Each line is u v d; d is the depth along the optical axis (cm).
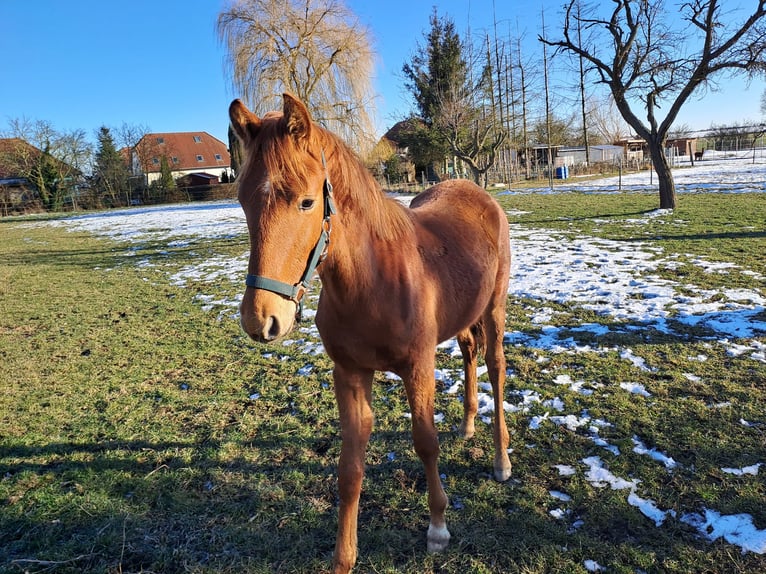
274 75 1950
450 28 3141
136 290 819
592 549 219
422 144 3158
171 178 4175
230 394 401
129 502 269
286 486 277
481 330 304
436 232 245
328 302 192
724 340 436
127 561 229
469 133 2730
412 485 272
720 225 1005
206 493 274
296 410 369
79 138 4141
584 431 315
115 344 544
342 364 203
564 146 5525
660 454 284
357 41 2067
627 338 456
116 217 2530
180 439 333
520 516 242
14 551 237
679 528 229
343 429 205
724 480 258
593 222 1187
